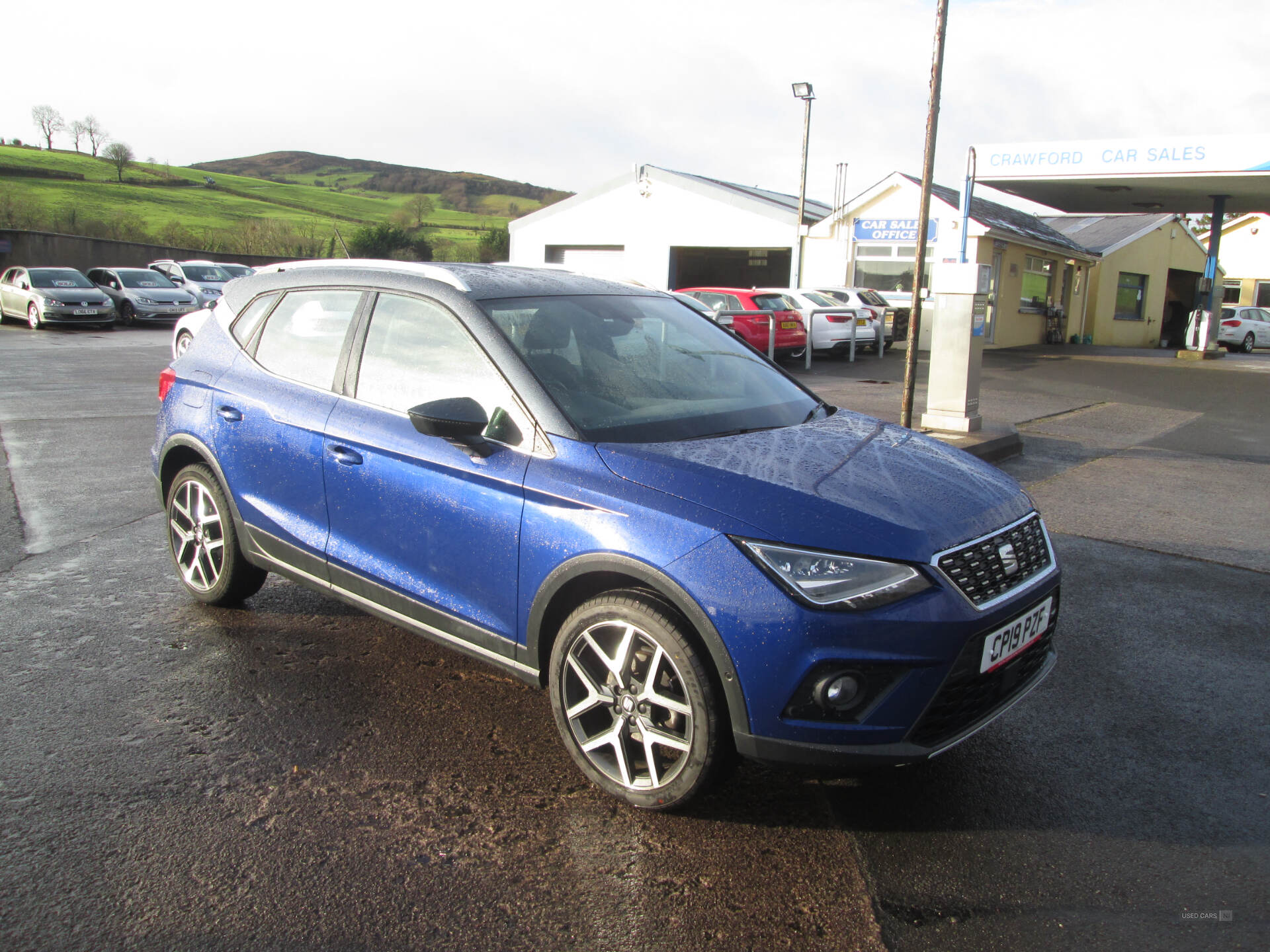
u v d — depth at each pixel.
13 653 4.13
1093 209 27.61
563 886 2.65
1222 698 4.00
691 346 4.00
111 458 8.35
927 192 8.38
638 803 2.99
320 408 3.87
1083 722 3.77
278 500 4.07
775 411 3.72
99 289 25.11
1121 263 31.81
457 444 3.24
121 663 4.06
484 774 3.24
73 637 4.32
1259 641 4.67
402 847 2.81
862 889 2.66
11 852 2.73
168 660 4.10
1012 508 3.16
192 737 3.44
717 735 2.79
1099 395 15.28
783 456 3.16
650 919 2.52
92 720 3.54
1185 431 11.59
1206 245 39.75
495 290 3.69
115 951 2.34
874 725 2.69
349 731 3.52
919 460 3.33
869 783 3.26
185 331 13.18
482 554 3.28
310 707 3.71
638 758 3.12
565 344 3.55
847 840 2.90
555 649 3.11
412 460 3.47
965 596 2.77
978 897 2.63
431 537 3.45
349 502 3.74
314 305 4.14
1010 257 25.30
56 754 3.28
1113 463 9.32
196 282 28.47
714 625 2.70
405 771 3.25
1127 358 23.39
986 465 3.54
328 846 2.81
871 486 2.99
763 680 2.66
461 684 3.95
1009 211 28.78
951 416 9.80
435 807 3.03
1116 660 4.40
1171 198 24.12
